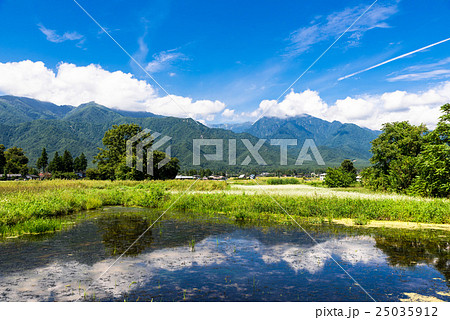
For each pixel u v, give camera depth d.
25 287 6.38
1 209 13.49
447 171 23.14
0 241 10.66
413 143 35.22
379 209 16.02
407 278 7.05
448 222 14.44
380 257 8.84
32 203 16.25
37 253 9.09
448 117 25.69
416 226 13.80
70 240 10.87
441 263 8.23
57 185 31.89
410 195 25.55
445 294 6.14
